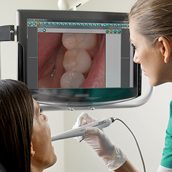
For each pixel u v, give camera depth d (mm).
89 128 1141
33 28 1048
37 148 831
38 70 1069
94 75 1126
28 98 739
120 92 1149
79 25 1082
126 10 1749
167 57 838
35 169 839
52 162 870
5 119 697
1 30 1080
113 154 1209
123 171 1234
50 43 1071
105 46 1118
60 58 1089
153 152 1734
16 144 701
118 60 1135
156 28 831
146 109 1745
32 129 750
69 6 1227
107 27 1107
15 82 757
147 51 878
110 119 1228
